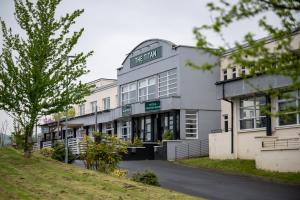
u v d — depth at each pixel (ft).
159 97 118.11
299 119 75.56
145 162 97.81
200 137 110.83
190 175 72.59
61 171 55.93
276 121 79.00
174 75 112.78
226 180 66.59
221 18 19.04
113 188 48.52
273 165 71.67
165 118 118.42
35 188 43.60
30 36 60.03
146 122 127.03
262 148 74.02
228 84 86.69
